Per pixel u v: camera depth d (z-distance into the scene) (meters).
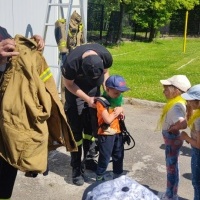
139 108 7.49
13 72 2.54
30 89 2.51
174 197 3.77
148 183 4.34
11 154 2.48
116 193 1.78
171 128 3.46
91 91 4.07
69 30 7.07
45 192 4.06
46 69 2.79
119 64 13.38
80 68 3.82
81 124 4.11
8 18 6.24
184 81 3.49
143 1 20.14
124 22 23.62
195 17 27.06
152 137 5.81
